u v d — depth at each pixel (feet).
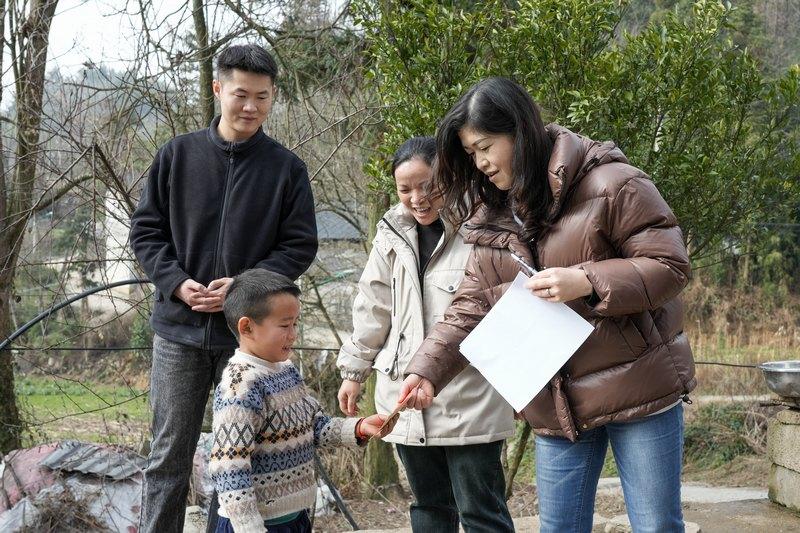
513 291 7.67
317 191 25.11
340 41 22.71
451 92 13.53
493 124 7.30
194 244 9.87
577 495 8.07
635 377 7.38
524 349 7.50
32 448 14.88
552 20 13.74
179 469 9.83
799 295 39.50
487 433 9.27
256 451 7.66
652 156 14.24
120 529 13.52
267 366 7.82
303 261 10.10
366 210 24.72
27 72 19.43
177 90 19.19
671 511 7.54
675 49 13.73
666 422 7.51
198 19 19.93
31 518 13.26
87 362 23.00
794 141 15.48
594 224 7.25
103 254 18.57
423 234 9.84
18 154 19.65
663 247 7.09
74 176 19.26
